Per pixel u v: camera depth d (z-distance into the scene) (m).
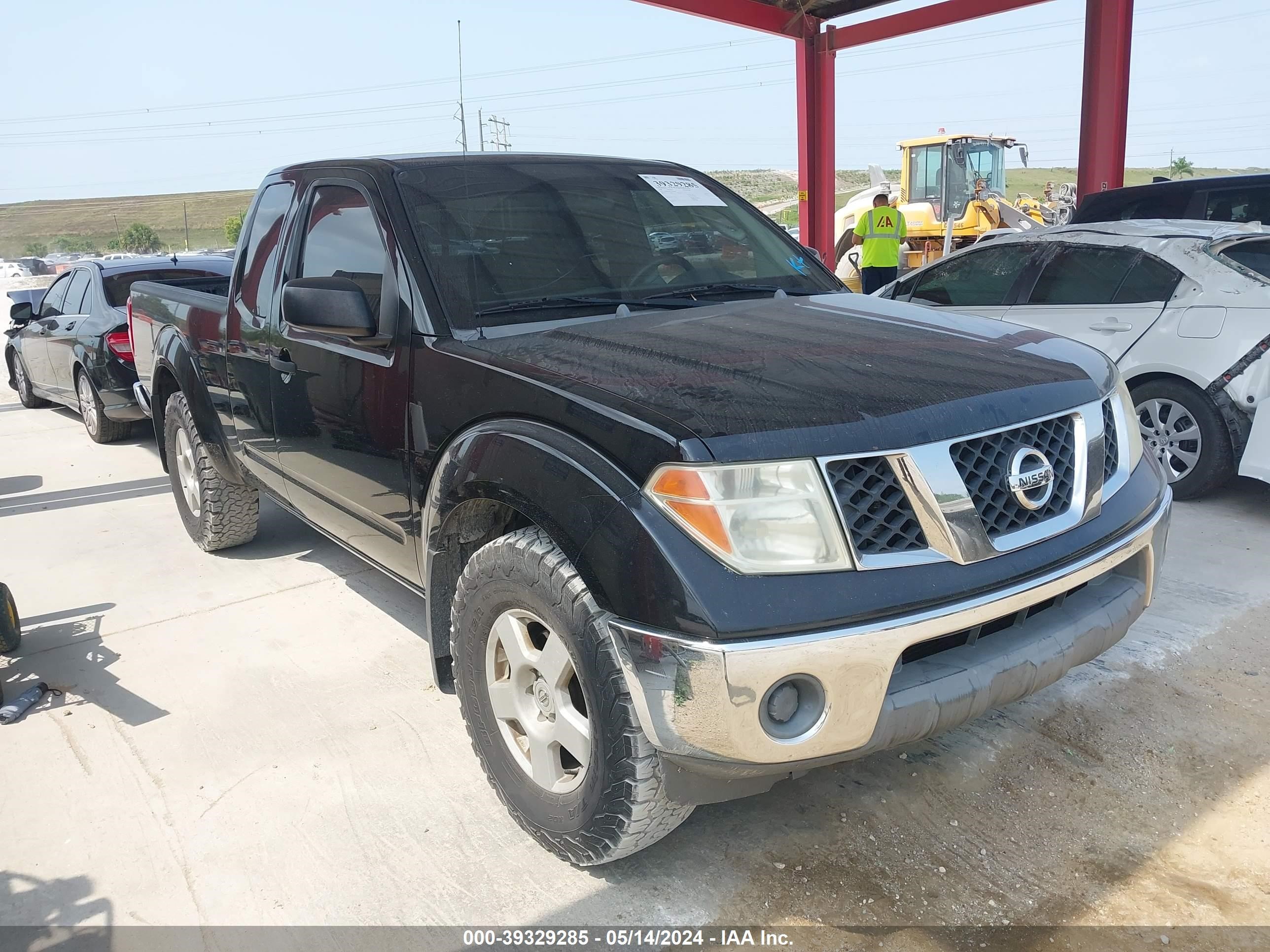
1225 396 4.72
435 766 2.83
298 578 4.45
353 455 3.00
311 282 2.72
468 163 3.20
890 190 17.91
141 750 2.98
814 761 1.91
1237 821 2.46
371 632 3.81
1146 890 2.23
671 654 1.84
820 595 1.85
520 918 2.21
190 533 4.88
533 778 2.34
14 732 3.11
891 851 2.40
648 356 2.33
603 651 1.98
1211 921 2.12
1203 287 4.85
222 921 2.23
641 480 1.94
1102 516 2.26
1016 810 2.54
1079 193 12.02
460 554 2.64
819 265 3.60
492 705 2.42
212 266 8.03
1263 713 2.96
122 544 5.07
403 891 2.31
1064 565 2.11
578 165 3.44
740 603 1.82
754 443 1.89
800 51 14.62
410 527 2.77
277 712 3.19
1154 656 3.34
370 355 2.84
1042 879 2.28
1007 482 2.07
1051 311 5.50
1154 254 5.10
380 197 2.98
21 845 2.54
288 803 2.68
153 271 7.66
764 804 2.61
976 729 2.94
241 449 4.00
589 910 2.22
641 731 1.98
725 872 2.34
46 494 6.21
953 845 2.41
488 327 2.65
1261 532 4.54
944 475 1.97
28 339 8.76
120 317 6.96
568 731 2.18
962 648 2.08
